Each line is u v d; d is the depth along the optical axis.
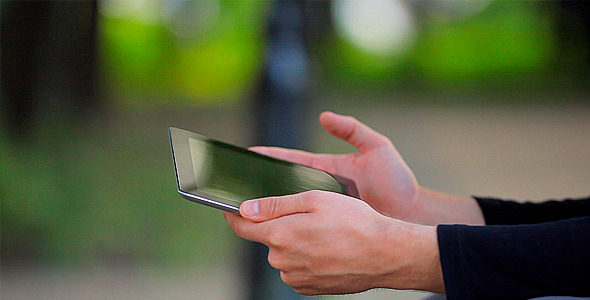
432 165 9.55
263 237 1.63
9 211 6.65
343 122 2.56
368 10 21.50
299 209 1.62
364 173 2.55
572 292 1.41
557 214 2.17
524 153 10.25
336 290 1.66
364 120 13.27
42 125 8.31
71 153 8.38
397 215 2.45
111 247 6.32
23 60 8.36
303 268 1.63
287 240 1.60
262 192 1.78
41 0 8.61
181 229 6.80
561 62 20.02
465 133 12.04
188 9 17.77
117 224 6.83
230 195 1.69
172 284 5.37
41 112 8.53
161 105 15.10
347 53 20.70
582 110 14.27
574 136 11.47
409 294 4.69
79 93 10.76
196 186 1.65
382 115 14.01
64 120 9.31
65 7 9.76
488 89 18.38
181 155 1.82
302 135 4.80
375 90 18.23
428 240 1.54
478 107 15.40
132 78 16.03
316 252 1.59
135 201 7.50
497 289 1.44
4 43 8.24
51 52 9.18
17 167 7.00
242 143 11.14
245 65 17.11
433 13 22.38
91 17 11.05
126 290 5.24
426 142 11.23
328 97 16.11
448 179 8.75
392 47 21.52
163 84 16.95
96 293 5.20
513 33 20.73
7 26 8.27
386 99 16.73
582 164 9.39
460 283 1.45
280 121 4.75
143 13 17.03
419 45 21.48
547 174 8.88
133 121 12.77
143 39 16.64
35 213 6.70
